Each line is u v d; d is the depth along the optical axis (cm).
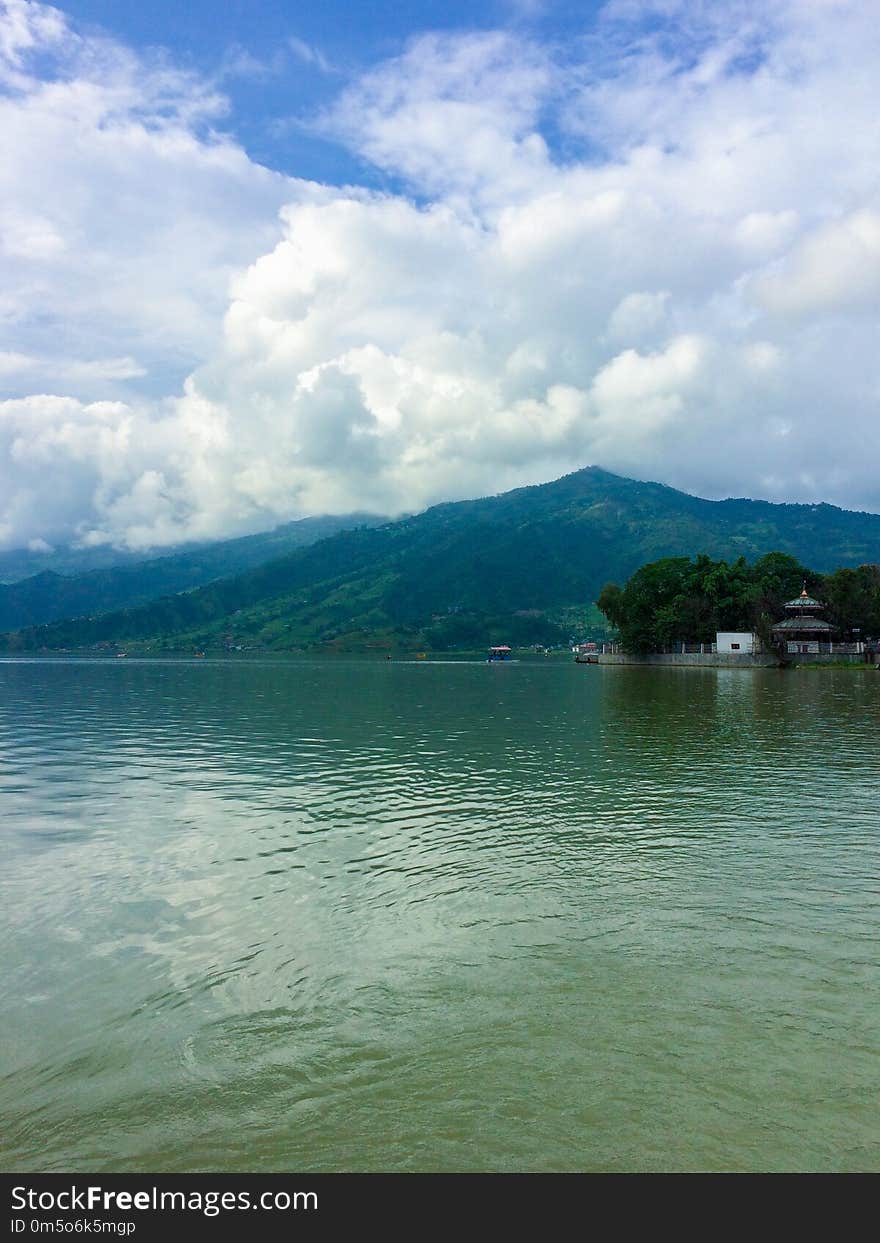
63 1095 883
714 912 1415
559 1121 830
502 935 1315
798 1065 925
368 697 6750
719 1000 1082
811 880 1588
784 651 12794
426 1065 928
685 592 14912
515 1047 965
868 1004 1072
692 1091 877
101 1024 1030
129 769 2952
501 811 2202
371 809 2241
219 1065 934
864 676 9956
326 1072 918
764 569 14862
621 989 1114
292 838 1931
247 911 1436
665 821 2073
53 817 2173
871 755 3158
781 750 3300
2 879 1623
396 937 1309
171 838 1941
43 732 4172
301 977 1162
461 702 6066
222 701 6350
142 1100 873
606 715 4881
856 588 13738
